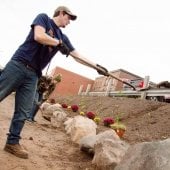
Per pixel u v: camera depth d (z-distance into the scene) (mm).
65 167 4066
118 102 12719
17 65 3715
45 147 4984
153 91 12422
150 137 6770
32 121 7582
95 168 4180
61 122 8273
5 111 8422
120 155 4129
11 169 3398
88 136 5219
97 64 4148
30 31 3801
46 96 7746
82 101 16359
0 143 4297
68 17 3957
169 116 8586
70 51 4059
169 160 2740
